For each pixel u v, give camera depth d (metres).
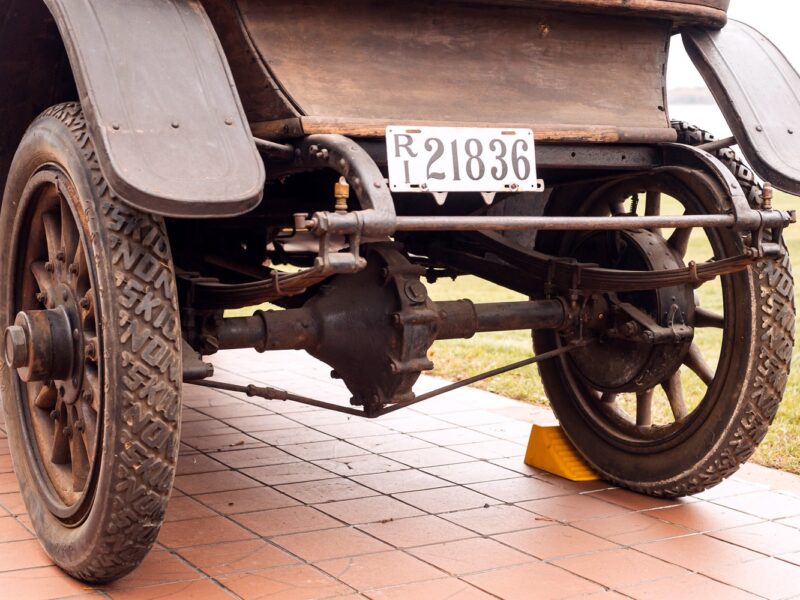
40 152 3.01
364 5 3.03
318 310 3.40
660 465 3.87
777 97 3.44
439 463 4.46
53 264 3.17
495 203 4.27
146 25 2.71
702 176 3.43
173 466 2.72
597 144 3.43
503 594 2.94
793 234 12.76
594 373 4.09
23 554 3.25
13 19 3.20
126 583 3.00
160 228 2.72
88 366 2.97
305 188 3.89
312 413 5.45
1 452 4.44
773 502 3.92
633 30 3.47
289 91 2.93
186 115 2.61
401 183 2.91
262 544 3.36
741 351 3.55
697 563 3.24
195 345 3.22
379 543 3.39
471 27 3.20
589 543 3.42
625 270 3.76
